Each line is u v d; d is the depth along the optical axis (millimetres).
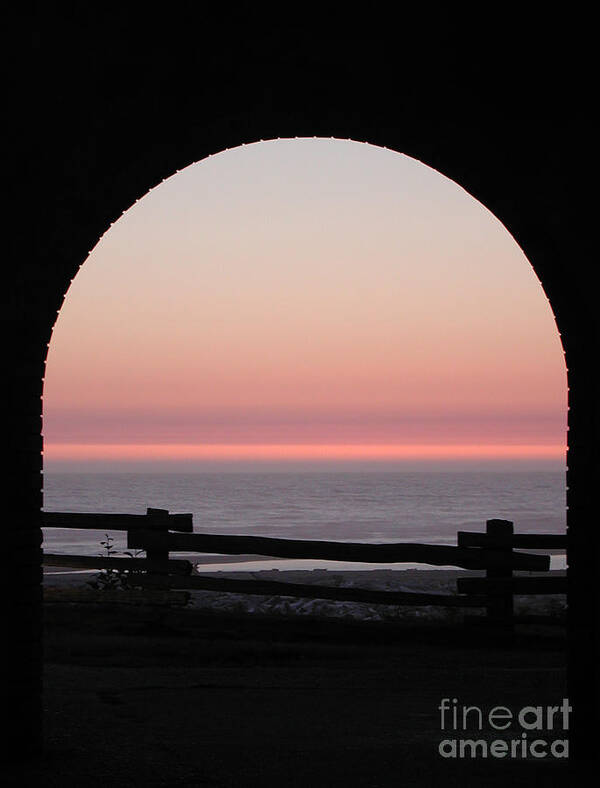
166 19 5395
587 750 5945
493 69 5613
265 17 5430
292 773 5684
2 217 5469
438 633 10117
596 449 5871
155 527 10438
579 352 5977
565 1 5176
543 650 10000
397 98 5793
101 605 10383
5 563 5785
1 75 5211
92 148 5703
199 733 6656
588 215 5453
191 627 10125
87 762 5852
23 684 5895
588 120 5305
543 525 76312
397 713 7395
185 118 5816
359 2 5363
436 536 63938
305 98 5852
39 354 6016
